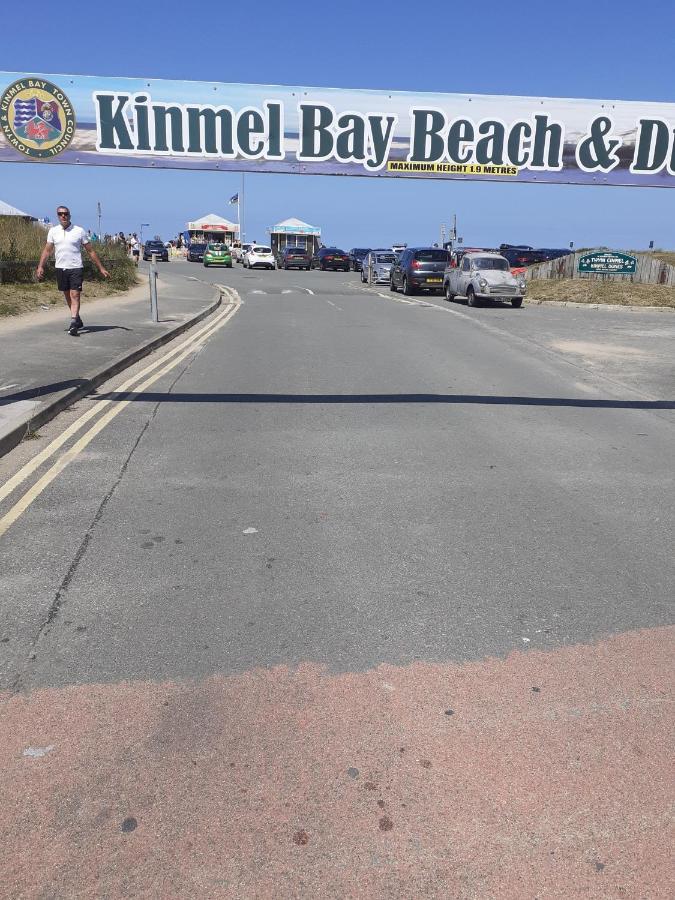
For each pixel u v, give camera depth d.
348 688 2.91
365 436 6.66
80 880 2.03
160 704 2.78
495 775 2.46
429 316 18.11
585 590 3.76
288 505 4.86
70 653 3.10
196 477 5.37
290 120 6.81
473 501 5.03
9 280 17.33
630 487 5.41
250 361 10.62
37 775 2.41
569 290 25.09
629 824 2.27
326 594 3.66
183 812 2.27
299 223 51.03
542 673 3.04
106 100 6.59
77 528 4.39
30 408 6.72
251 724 2.68
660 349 13.23
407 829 2.23
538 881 2.07
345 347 12.35
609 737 2.66
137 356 10.38
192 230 55.44
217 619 3.40
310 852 2.14
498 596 3.68
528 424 7.33
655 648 3.25
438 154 6.98
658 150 7.11
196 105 6.69
